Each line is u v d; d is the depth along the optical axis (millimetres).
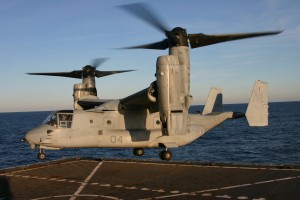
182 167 15352
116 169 15477
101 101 20719
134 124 18969
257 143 52375
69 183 12914
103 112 18781
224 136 66688
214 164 15375
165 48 17031
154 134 18781
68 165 16672
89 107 21312
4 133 88062
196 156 41812
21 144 60562
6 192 11719
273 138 58219
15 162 41438
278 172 13281
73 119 18312
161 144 18781
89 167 16094
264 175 12938
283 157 38594
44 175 14430
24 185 12711
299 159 36938
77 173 14766
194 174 13828
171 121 14969
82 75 23719
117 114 18859
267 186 11359
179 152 45531
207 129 20953
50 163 17031
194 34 16062
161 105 15000
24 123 142250
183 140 19203
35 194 11367
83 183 12859
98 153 47844
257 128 83250
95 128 18438
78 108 21594
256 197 10188
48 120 18547
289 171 13352
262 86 20797
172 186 11992
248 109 20438
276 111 171500
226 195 10547
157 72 14875
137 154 20297
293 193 10414
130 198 10656
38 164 16578
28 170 15547
